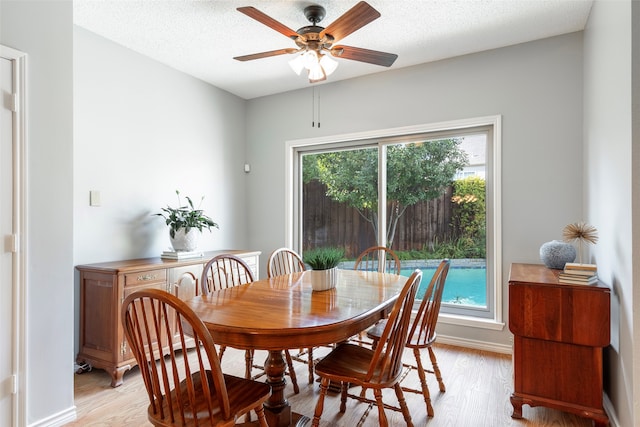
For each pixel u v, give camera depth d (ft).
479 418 6.84
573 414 6.94
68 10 6.90
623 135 5.78
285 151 13.76
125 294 8.41
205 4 8.02
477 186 10.87
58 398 6.67
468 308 10.84
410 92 11.43
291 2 7.91
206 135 12.82
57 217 6.72
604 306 6.27
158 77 11.13
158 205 11.12
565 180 9.38
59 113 6.75
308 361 8.53
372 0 7.81
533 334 6.75
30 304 6.29
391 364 5.53
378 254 12.15
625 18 5.67
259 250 14.38
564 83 9.39
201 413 4.52
